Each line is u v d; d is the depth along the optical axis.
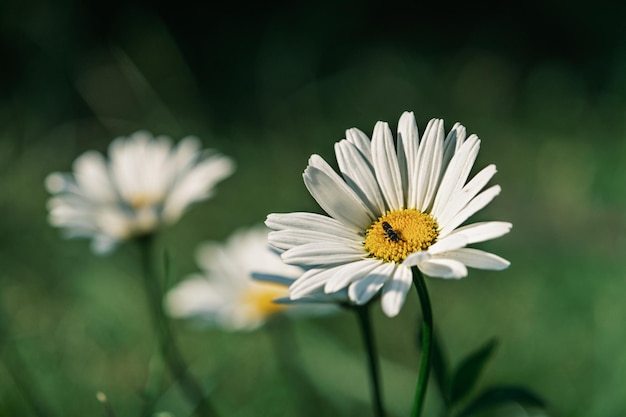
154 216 0.43
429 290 0.56
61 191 0.45
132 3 0.90
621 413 0.43
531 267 0.59
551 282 0.56
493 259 0.28
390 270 0.29
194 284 0.48
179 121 0.81
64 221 0.44
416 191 0.31
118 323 0.54
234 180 0.74
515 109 0.88
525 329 0.52
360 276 0.29
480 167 0.80
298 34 0.95
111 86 0.84
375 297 0.32
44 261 0.62
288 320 0.46
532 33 1.00
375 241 0.30
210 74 0.95
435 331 0.33
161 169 0.46
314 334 0.49
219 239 0.67
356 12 1.00
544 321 0.52
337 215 0.30
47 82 0.85
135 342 0.53
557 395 0.46
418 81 0.94
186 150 0.47
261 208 0.71
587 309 0.52
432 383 0.44
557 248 0.64
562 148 0.80
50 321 0.55
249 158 0.77
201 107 0.83
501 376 0.47
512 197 0.74
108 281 0.58
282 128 0.83
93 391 0.48
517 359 0.49
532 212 0.71
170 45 0.84
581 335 0.50
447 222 0.30
